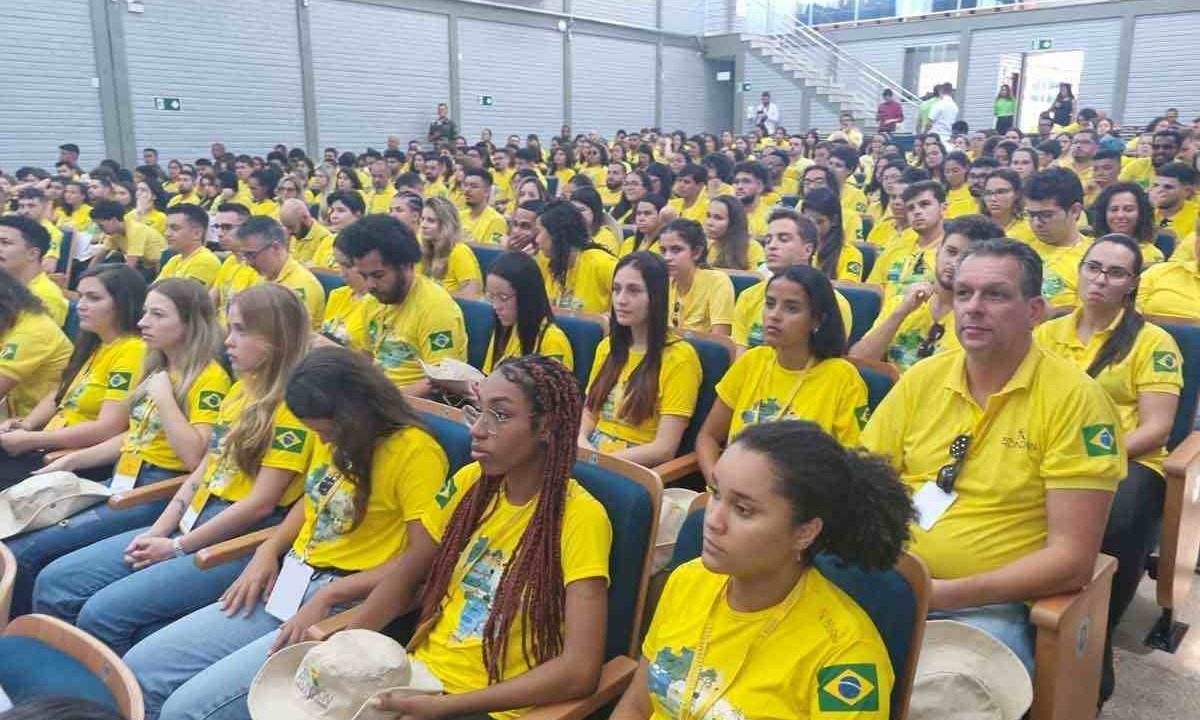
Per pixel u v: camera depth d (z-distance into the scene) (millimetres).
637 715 1513
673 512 2145
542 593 1676
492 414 1694
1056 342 2898
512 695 1596
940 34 16234
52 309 4012
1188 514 2516
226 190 9016
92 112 11352
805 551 1345
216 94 12484
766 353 2637
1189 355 2727
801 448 1276
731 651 1366
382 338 3539
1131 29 14406
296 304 2455
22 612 2562
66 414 3172
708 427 2707
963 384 2010
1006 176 4637
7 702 1396
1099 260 2682
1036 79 15484
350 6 13773
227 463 2469
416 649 1847
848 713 1256
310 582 2096
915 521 1612
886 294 4160
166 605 2225
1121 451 1841
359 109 14164
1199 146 7227
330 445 2098
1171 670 2527
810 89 17734
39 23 10766
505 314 3201
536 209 5074
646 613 2061
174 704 1839
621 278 2768
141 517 2715
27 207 6848
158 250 6945
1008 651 1653
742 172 6672
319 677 1617
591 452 1860
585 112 17500
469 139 15688
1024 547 1902
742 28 18906
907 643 1397
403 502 2033
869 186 8453
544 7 16438
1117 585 2439
